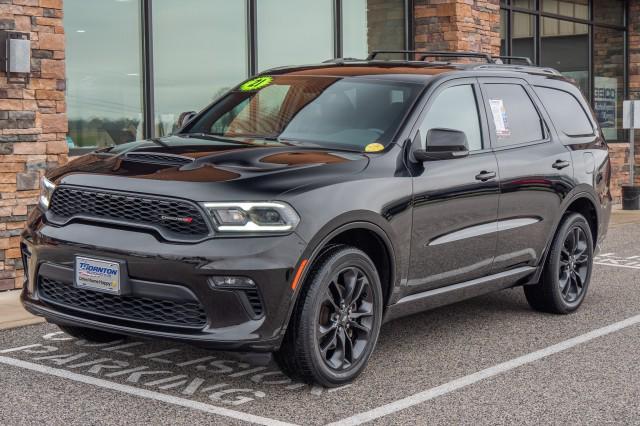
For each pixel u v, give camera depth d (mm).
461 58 14828
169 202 5285
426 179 6234
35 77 9219
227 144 6125
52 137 9406
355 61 7594
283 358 5523
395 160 6102
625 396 5660
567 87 8414
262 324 5230
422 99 6539
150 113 11422
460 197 6539
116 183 5492
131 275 5332
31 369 6055
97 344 6727
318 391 5660
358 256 5699
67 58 10602
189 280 5184
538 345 6945
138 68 11312
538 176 7426
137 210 5402
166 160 5707
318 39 13758
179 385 5734
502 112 7293
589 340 7125
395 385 5832
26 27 9125
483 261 6895
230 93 7297
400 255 6047
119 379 5844
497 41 15844
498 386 5848
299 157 5789
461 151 6141
